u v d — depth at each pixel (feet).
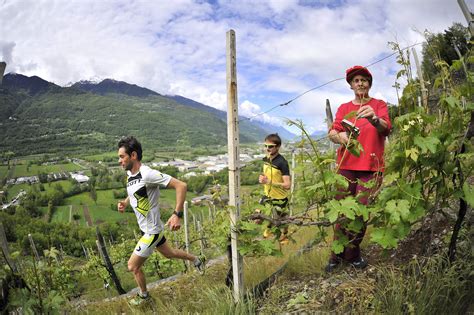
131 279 36.42
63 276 16.79
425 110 7.63
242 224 8.49
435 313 7.11
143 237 11.60
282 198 12.11
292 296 9.56
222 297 9.61
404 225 7.11
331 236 14.39
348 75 9.30
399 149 7.20
